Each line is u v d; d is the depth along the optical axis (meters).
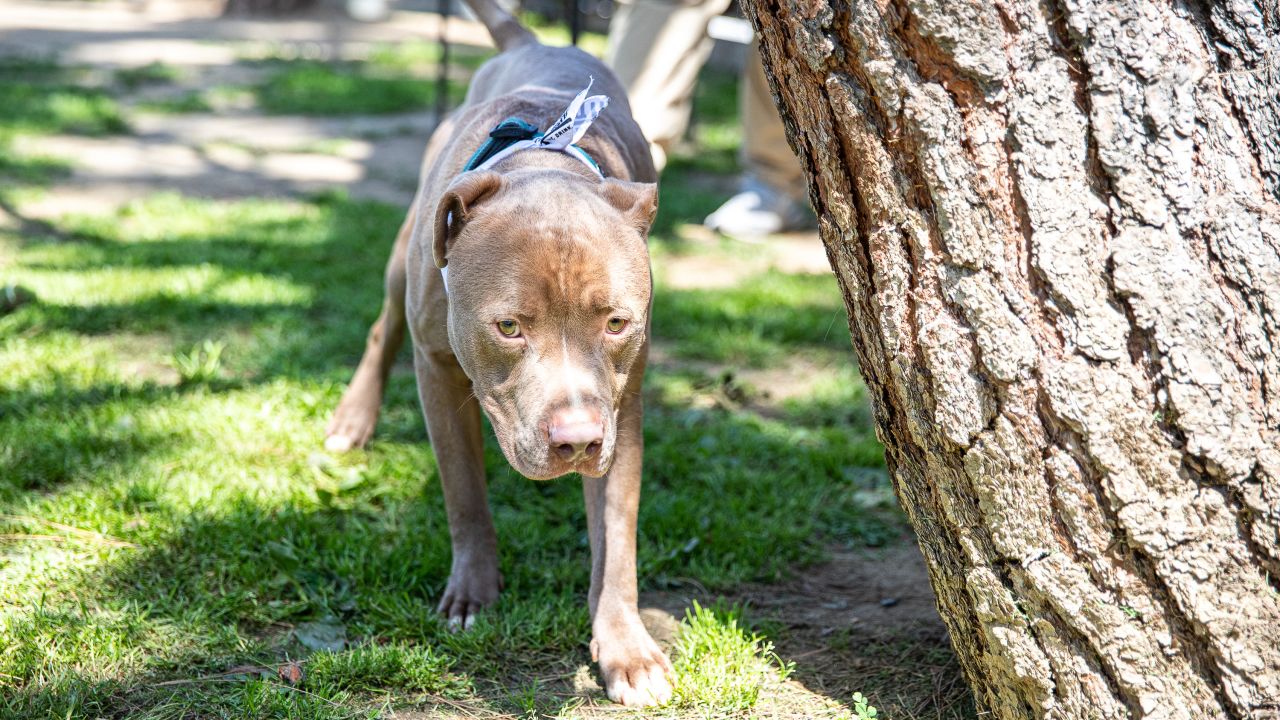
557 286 2.47
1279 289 1.95
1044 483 2.08
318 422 4.28
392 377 4.87
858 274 2.24
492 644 2.98
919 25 1.97
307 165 9.34
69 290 5.56
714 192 9.09
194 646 2.89
